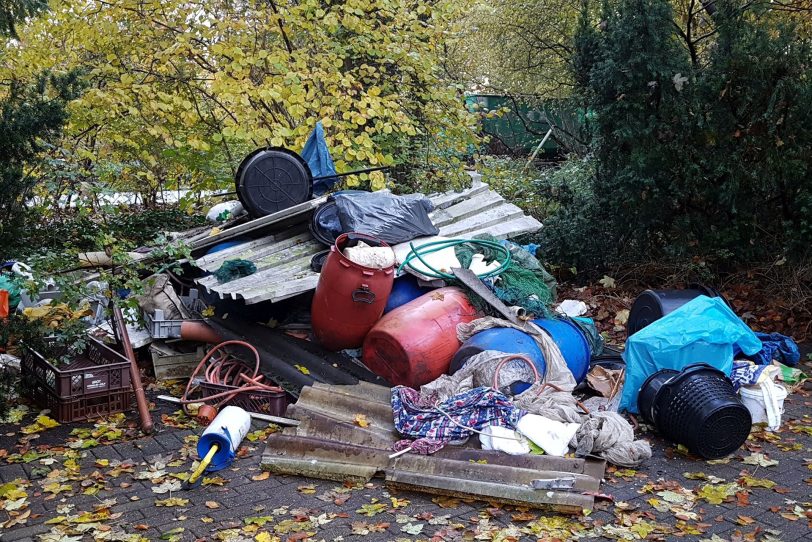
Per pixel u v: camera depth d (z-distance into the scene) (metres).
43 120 5.95
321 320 5.98
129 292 7.12
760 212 8.87
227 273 6.62
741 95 8.40
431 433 4.96
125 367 5.82
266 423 5.57
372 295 5.79
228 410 5.22
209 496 4.47
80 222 10.07
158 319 6.71
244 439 5.30
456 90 11.42
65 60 10.98
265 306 6.71
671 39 8.70
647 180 8.75
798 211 8.52
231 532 4.00
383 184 9.23
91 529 4.06
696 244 9.17
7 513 4.24
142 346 6.84
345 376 5.91
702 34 10.04
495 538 3.95
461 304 6.14
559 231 10.12
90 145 11.10
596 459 4.72
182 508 4.32
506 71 15.63
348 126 9.49
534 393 5.40
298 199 7.79
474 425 4.98
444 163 11.52
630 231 9.58
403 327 5.82
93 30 10.29
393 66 11.25
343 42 10.64
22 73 10.49
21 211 6.14
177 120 10.52
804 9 9.70
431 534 4.02
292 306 6.76
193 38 10.33
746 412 4.98
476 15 15.13
